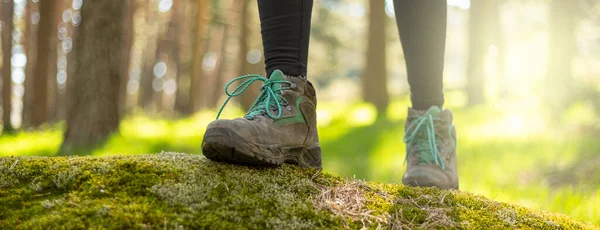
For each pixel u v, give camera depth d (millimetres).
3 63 13492
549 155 5082
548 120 6910
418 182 1779
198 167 1438
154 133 8914
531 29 16109
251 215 1234
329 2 23750
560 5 8820
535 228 1500
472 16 10758
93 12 7574
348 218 1319
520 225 1492
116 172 1351
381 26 11469
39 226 1104
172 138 8078
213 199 1267
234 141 1337
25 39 14922
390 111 11352
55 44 14844
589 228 1630
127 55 14195
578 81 9711
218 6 17516
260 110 1511
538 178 4406
